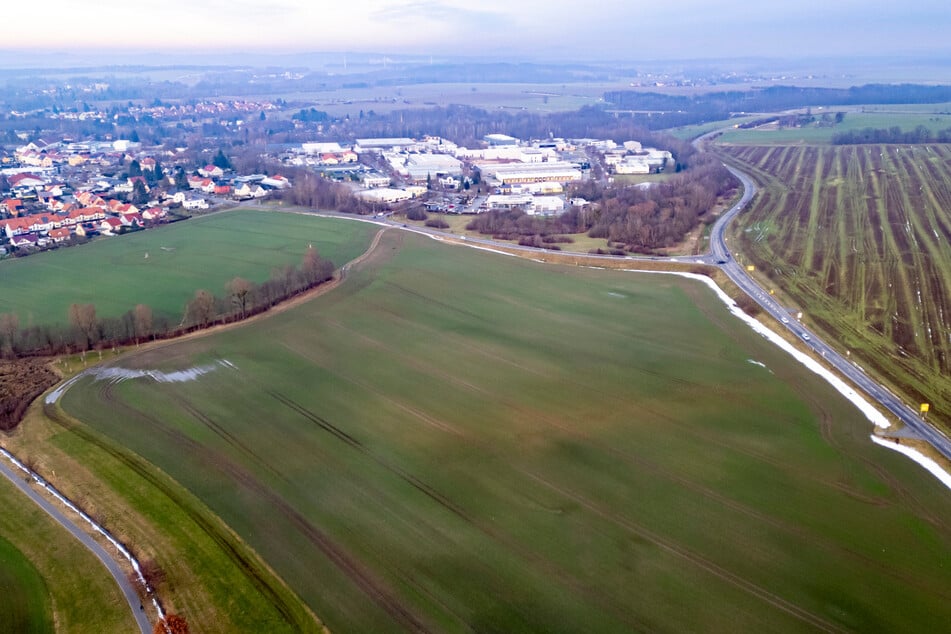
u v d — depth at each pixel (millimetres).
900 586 73500
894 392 115438
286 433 103125
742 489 89875
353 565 76188
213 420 106875
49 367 125688
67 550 77875
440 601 71250
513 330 143000
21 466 94312
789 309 151625
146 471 93125
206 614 68938
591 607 70625
